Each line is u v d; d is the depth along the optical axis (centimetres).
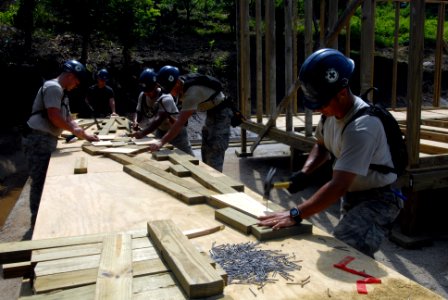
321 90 198
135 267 158
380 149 212
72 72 433
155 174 306
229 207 227
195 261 152
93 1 1054
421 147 469
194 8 1677
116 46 1303
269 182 216
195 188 267
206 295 137
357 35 1482
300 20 1494
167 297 138
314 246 183
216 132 475
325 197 193
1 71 1084
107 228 210
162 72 431
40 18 1281
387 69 1420
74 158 388
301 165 742
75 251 170
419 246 421
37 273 153
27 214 545
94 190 278
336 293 143
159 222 192
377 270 159
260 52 712
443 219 473
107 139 470
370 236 221
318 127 246
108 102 794
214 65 1341
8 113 1062
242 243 187
